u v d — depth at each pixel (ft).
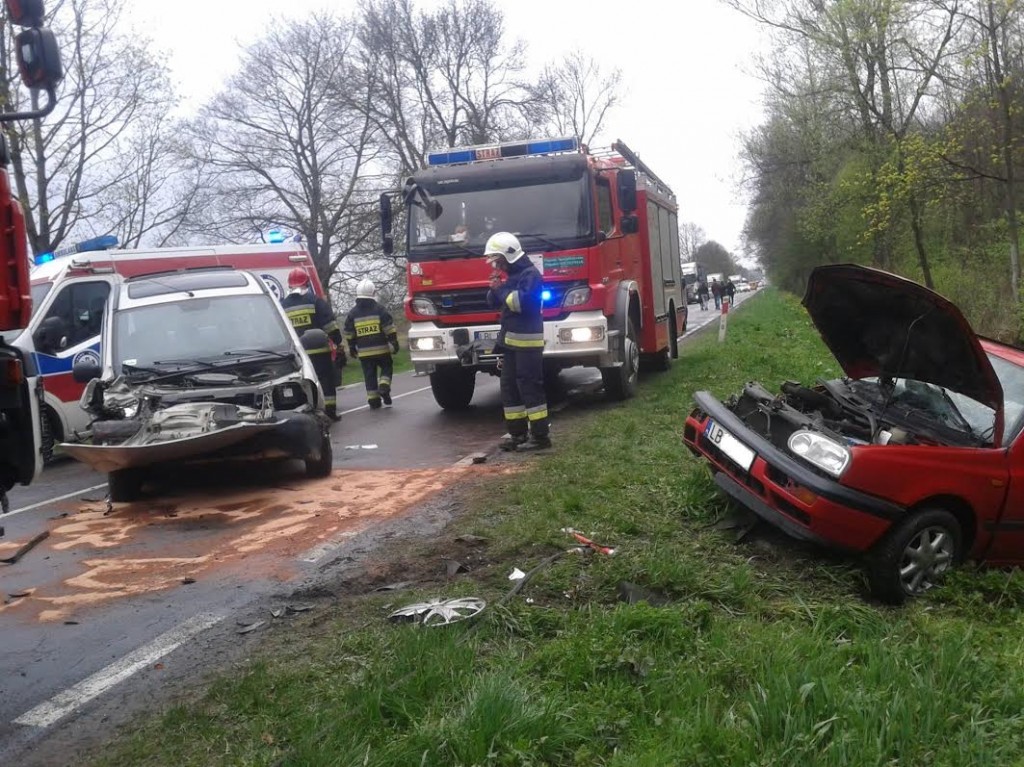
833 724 11.28
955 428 19.15
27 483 14.89
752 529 19.79
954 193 71.36
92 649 15.85
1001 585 17.31
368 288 45.21
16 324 14.56
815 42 79.41
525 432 30.37
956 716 11.71
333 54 113.91
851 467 16.84
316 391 28.07
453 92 118.83
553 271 35.32
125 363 28.22
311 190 113.70
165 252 44.21
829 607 15.76
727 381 40.70
